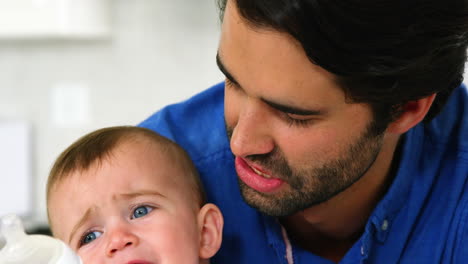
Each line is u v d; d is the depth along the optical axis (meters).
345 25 0.63
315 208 0.88
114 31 2.17
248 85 0.69
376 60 0.66
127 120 2.22
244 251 0.98
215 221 0.98
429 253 0.89
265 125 0.73
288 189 0.80
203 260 0.98
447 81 0.76
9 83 2.22
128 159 0.95
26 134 2.22
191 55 2.18
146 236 0.90
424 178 0.92
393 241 0.90
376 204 0.91
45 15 1.98
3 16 1.98
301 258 0.93
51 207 0.96
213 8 2.14
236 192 0.99
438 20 0.68
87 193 0.92
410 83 0.72
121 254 0.88
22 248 0.50
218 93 1.07
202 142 1.04
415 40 0.67
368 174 0.86
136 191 0.93
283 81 0.67
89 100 2.22
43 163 2.26
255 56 0.66
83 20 2.02
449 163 0.93
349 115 0.72
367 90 0.69
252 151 0.75
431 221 0.91
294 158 0.75
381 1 0.63
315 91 0.68
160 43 2.17
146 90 2.21
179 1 2.14
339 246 0.96
